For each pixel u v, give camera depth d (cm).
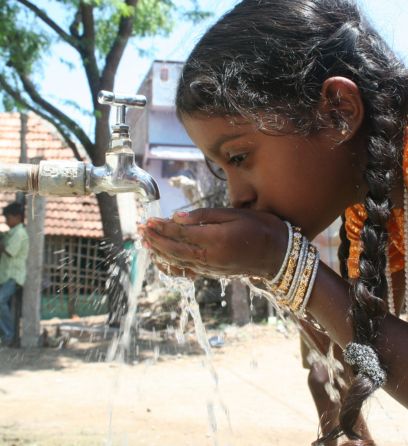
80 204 1373
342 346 139
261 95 138
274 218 140
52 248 1319
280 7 147
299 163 139
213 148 145
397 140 145
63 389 570
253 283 182
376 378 128
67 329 916
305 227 145
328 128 139
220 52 143
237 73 140
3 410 473
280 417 442
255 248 137
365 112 141
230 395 525
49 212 1345
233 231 136
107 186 169
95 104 973
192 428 408
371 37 153
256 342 819
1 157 1453
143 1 1044
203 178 1071
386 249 148
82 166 168
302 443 371
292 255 138
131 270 208
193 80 144
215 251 136
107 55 980
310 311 142
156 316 898
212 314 1020
